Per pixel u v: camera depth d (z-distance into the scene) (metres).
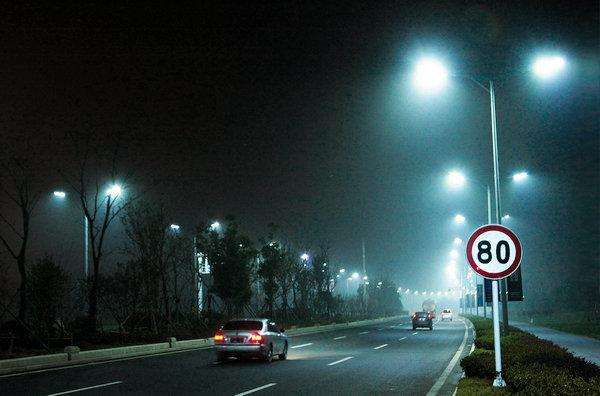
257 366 21.23
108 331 32.06
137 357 24.84
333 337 40.50
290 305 56.84
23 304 25.95
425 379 17.31
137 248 34.44
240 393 14.46
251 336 22.23
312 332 48.22
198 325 36.47
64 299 33.69
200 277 39.28
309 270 59.31
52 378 17.39
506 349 15.34
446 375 18.28
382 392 14.69
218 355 22.59
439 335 42.34
